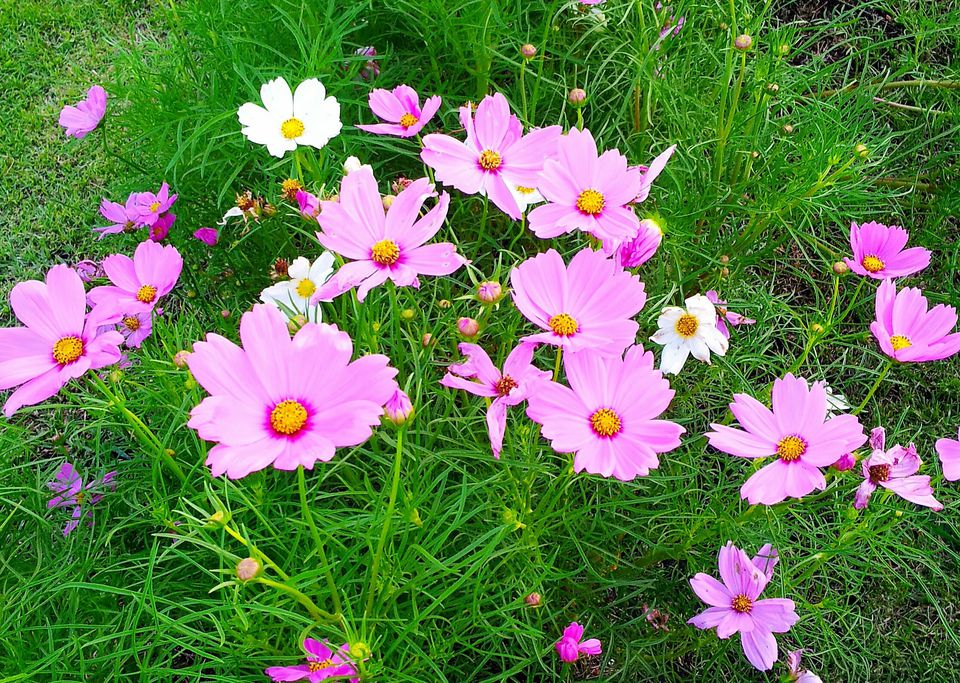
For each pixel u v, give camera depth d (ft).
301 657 1.47
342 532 1.62
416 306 1.82
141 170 2.36
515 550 1.63
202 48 2.37
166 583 1.73
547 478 1.82
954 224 2.55
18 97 3.28
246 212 1.95
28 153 3.13
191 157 2.21
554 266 1.32
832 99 2.56
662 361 1.78
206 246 2.40
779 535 1.80
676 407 2.11
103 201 2.25
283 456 1.08
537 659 1.73
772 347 2.41
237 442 1.07
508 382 1.41
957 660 1.98
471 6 2.23
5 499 1.77
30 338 1.31
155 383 1.85
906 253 1.83
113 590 1.50
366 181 1.35
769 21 2.79
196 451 1.85
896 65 2.78
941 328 1.58
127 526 1.89
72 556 1.80
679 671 1.98
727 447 1.38
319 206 1.68
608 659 1.82
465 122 1.57
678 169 2.23
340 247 1.35
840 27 2.85
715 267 2.21
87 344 1.32
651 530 1.93
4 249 2.90
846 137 2.41
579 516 1.78
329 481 1.91
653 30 2.29
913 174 2.59
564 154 1.43
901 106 2.60
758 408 1.39
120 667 1.52
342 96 2.32
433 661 1.64
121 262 1.69
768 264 2.53
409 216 1.36
